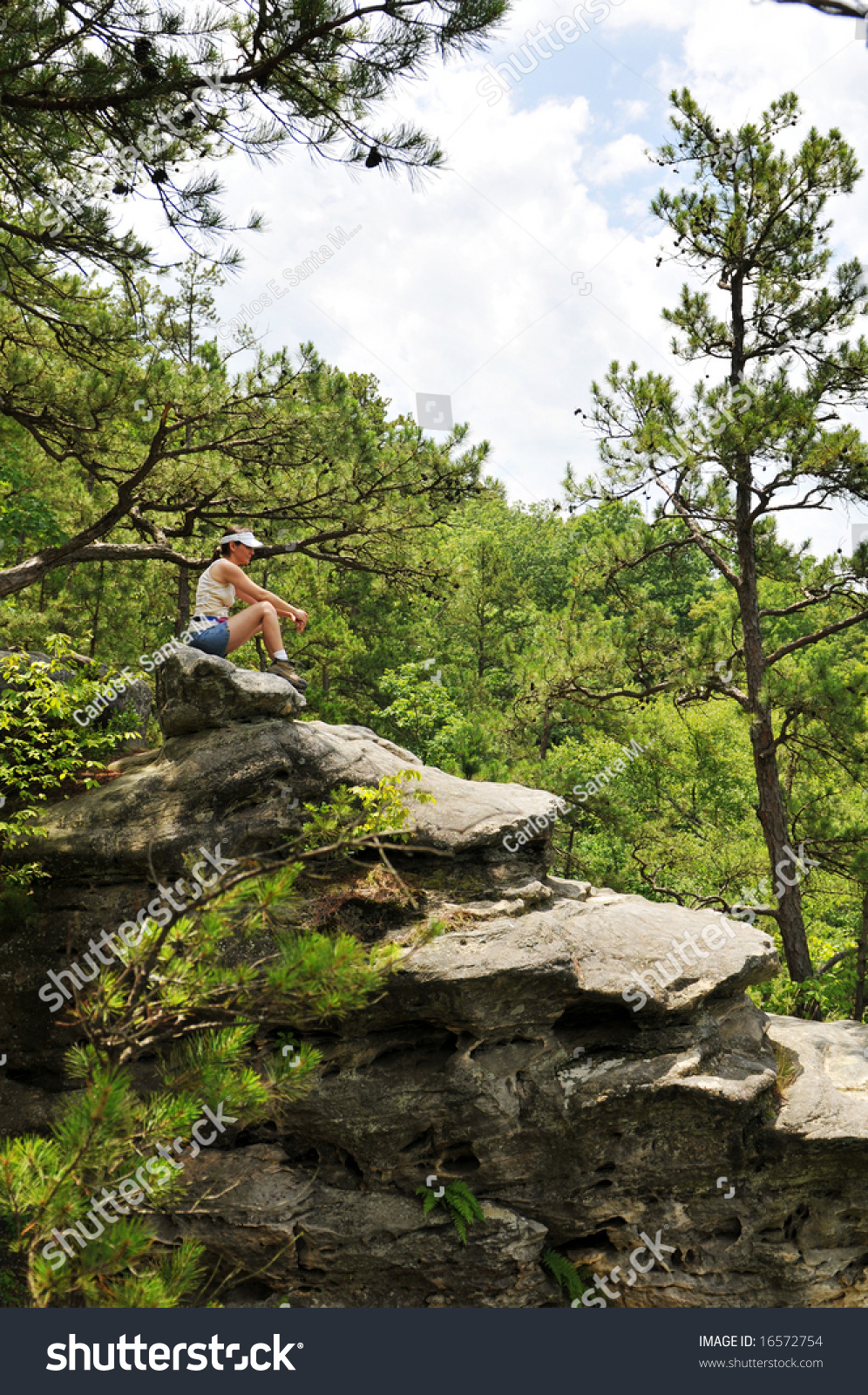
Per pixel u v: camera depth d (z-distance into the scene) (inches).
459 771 503.2
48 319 424.5
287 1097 198.8
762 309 542.0
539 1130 258.8
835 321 506.9
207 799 268.2
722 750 807.7
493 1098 255.9
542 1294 259.8
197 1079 181.8
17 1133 249.9
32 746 291.4
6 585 455.5
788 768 636.1
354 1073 259.1
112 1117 163.6
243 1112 187.8
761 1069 275.1
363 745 292.2
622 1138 264.2
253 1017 187.9
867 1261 269.1
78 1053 180.2
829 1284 262.1
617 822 652.1
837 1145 261.0
